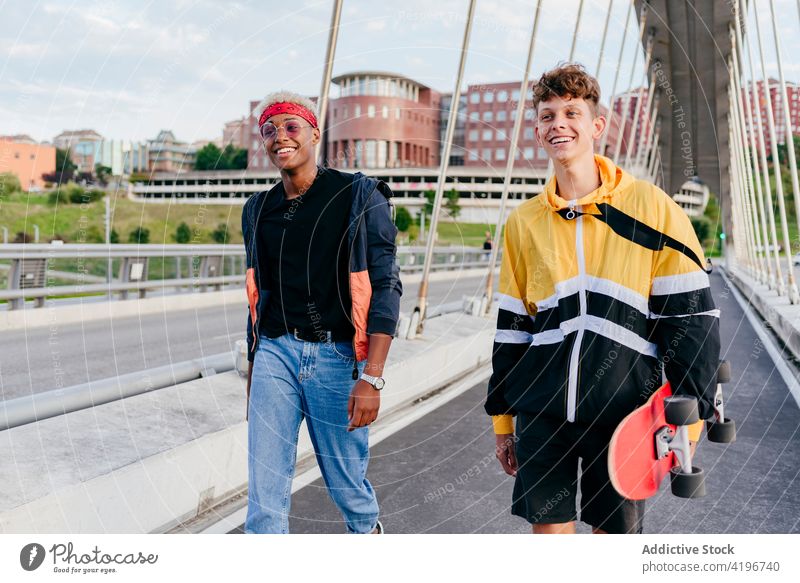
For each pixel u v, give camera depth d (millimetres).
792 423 4734
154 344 8430
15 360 7176
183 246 12797
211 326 10094
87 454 2811
